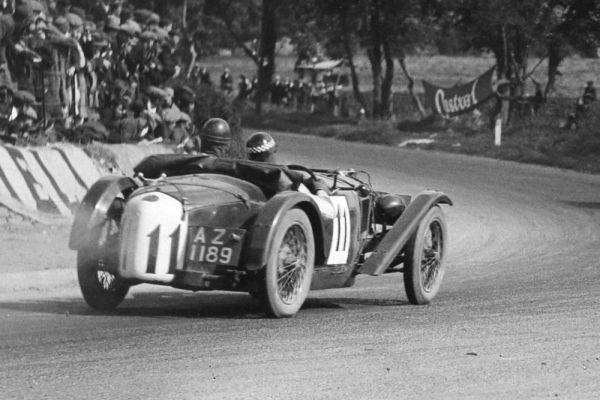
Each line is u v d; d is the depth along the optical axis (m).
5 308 19.39
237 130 51.69
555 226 41.91
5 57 32.47
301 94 134.88
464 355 15.49
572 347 16.33
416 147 83.94
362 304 22.12
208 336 16.56
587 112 82.44
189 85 52.50
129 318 18.48
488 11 90.12
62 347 15.27
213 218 18.00
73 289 22.81
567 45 94.94
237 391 12.81
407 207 21.97
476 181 59.81
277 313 18.50
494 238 38.00
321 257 19.61
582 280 26.77
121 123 39.03
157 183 18.73
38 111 34.84
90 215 18.38
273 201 18.22
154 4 118.12
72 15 36.78
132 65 40.12
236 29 178.25
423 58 183.12
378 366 14.53
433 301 22.52
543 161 71.50
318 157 73.56
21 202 30.17
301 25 136.25
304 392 12.88
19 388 12.62
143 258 17.44
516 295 23.52
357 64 176.88
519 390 13.30
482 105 98.81
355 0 105.19
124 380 13.18
